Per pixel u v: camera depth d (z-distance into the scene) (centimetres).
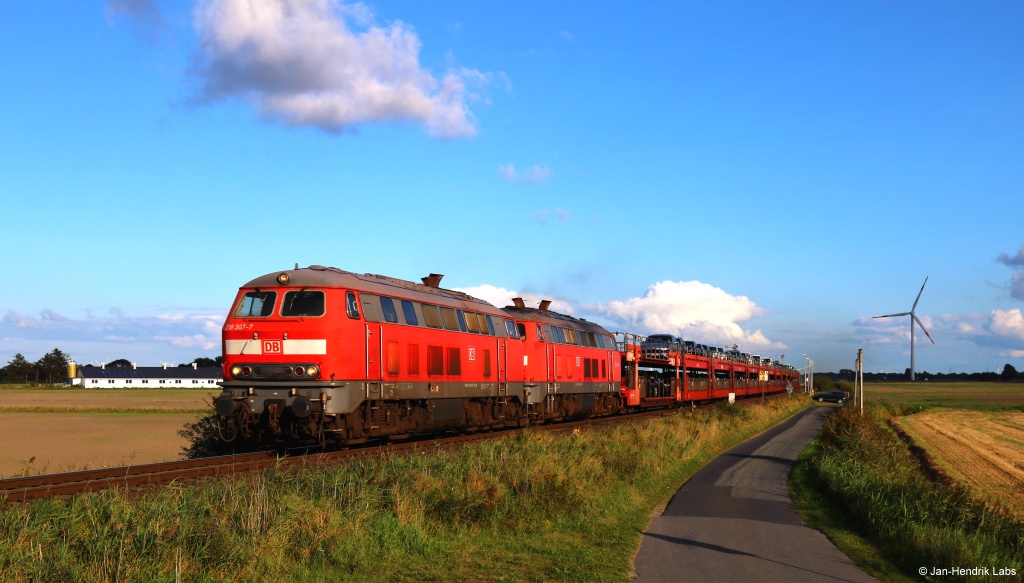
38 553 898
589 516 1498
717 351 6981
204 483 1334
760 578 1130
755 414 4906
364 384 2108
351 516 1199
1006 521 1553
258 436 2080
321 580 1020
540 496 1505
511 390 3033
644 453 2297
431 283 2953
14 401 9444
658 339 5712
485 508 1363
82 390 14362
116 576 877
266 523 1101
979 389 15875
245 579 955
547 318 3522
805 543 1391
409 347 2336
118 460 3058
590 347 3944
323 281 2064
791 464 2664
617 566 1156
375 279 2344
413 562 1130
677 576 1125
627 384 4612
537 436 2292
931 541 1294
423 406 2466
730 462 2678
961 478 2909
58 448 3722
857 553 1327
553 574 1099
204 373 17825
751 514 1666
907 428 5541
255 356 2039
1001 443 4556
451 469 1570
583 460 1881
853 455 2483
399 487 1366
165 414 6919
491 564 1138
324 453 1955
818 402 10450
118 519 1007
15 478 1481
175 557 927
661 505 1772
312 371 2000
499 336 2964
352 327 2073
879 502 1611
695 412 4478
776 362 10556
